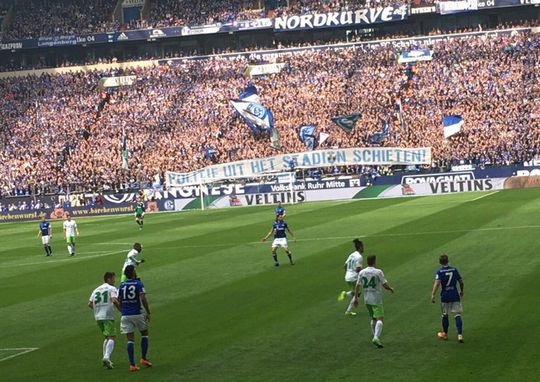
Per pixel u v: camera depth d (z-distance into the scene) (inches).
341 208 2861.7
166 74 4352.9
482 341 928.3
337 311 1143.0
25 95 4362.7
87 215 3565.5
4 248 2397.9
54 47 4704.7
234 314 1175.6
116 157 3801.7
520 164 3181.6
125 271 928.3
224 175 3442.4
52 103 4266.7
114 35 4645.7
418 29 4485.7
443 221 2150.6
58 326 1192.2
